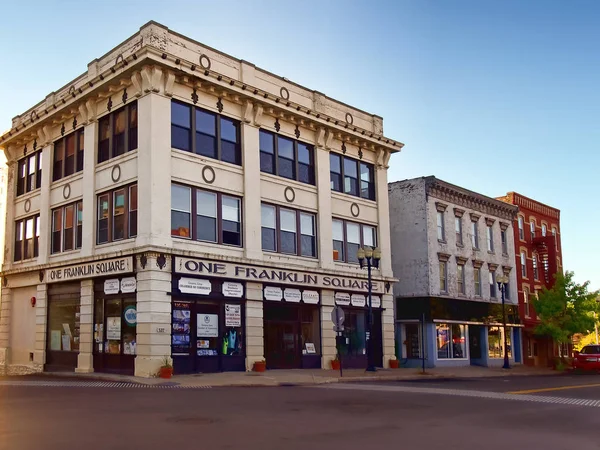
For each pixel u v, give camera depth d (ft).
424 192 128.98
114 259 82.17
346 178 112.27
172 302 80.38
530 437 34.83
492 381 86.38
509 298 152.87
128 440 31.30
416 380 88.89
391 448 30.45
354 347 107.96
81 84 94.73
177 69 82.84
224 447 29.84
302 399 53.21
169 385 67.26
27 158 107.24
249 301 89.71
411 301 127.03
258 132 95.20
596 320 152.46
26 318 100.94
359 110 115.96
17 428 34.63
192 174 84.89
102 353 84.48
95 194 88.99
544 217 175.32
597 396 62.54
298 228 100.48
